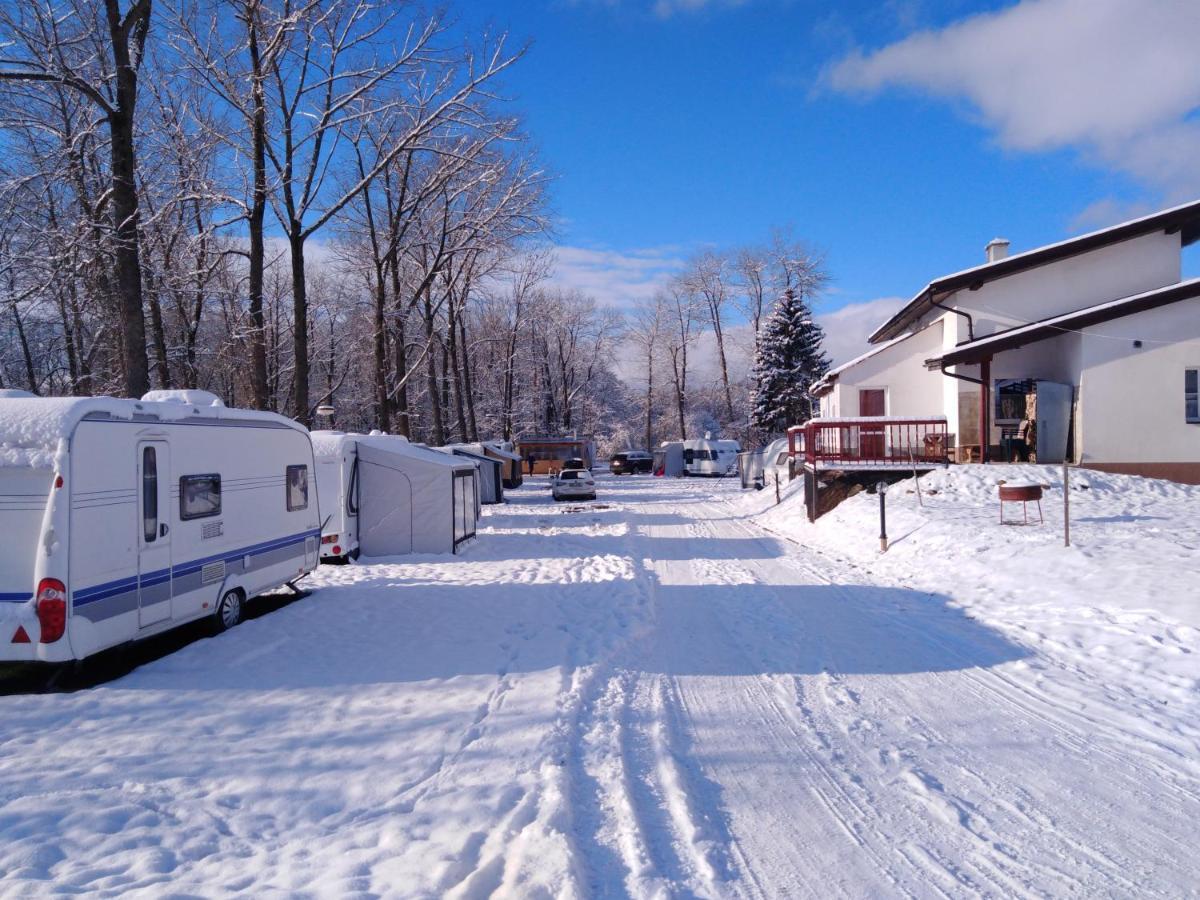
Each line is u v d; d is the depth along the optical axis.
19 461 6.12
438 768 4.93
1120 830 4.20
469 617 9.44
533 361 64.31
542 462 56.84
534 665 7.34
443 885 3.51
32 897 3.38
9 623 6.00
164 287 18.30
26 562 6.19
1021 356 21.36
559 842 3.88
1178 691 6.42
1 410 6.29
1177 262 21.23
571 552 16.20
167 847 3.90
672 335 68.25
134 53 14.27
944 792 4.70
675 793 4.63
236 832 4.08
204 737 5.39
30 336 23.91
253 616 9.91
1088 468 18.81
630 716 6.11
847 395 24.67
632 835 4.11
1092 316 18.72
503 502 31.95
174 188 18.08
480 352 58.88
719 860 3.89
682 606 10.55
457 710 6.01
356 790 4.59
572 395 71.00
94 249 13.61
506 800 4.46
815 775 4.96
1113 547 11.07
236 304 24.94
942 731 5.73
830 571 13.16
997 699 6.45
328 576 12.91
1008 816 4.38
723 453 50.16
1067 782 4.82
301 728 5.59
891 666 7.48
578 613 9.83
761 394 52.09
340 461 14.70
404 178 25.52
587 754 5.29
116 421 6.77
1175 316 18.70
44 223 15.27
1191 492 16.69
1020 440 20.28
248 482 9.13
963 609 9.70
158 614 7.30
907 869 3.81
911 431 23.62
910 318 26.19
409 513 15.80
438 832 4.08
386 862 3.74
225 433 8.62
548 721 5.79
